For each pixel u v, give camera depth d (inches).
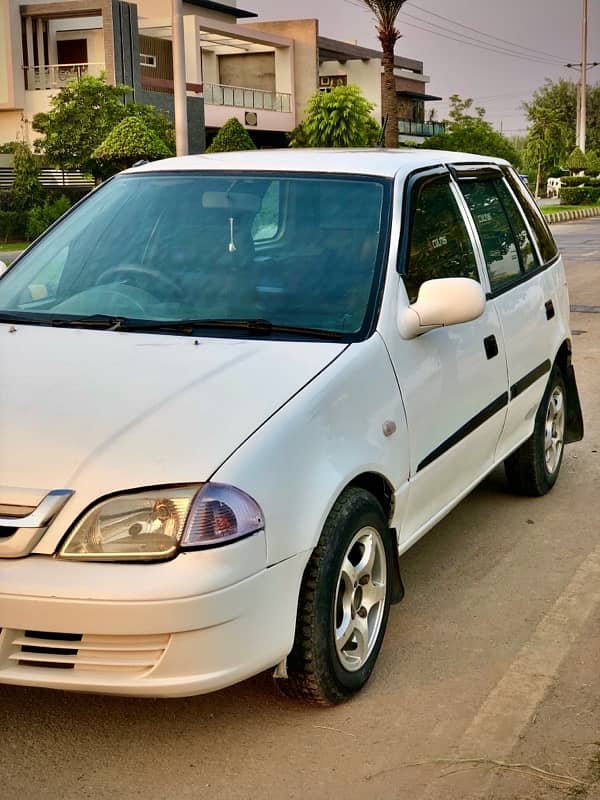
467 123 1850.4
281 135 2244.1
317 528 127.0
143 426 124.2
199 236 168.2
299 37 2203.5
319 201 167.3
